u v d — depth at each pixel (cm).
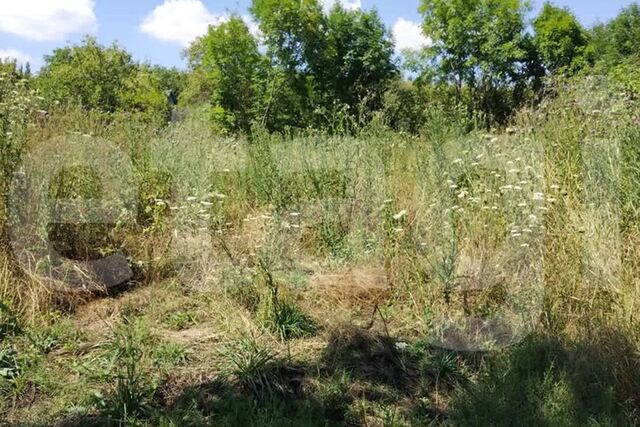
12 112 504
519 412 325
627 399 334
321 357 385
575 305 407
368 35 2845
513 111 902
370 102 1625
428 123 635
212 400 341
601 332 368
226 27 2703
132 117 686
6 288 424
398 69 2889
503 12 2619
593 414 327
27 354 372
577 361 357
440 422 333
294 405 343
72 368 364
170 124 803
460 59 2695
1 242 457
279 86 2719
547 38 2631
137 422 318
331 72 2853
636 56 2284
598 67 2053
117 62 2642
